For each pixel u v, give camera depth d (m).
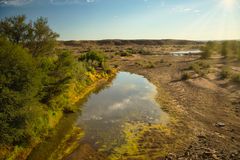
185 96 25.45
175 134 15.73
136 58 69.31
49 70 20.06
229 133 15.75
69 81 21.28
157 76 38.56
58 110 19.38
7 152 12.06
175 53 89.38
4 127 11.73
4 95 12.10
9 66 12.95
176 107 21.72
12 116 12.27
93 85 31.70
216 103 22.62
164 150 13.52
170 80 34.53
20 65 13.22
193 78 34.41
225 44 65.12
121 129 16.77
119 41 186.50
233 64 49.09
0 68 12.61
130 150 13.61
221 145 13.98
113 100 24.70
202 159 12.35
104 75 38.69
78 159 12.76
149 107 21.89
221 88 28.19
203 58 62.84
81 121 18.53
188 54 81.75
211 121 18.03
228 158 12.38
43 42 23.11
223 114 19.48
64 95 22.25
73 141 14.95
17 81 13.22
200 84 30.56
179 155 12.85
